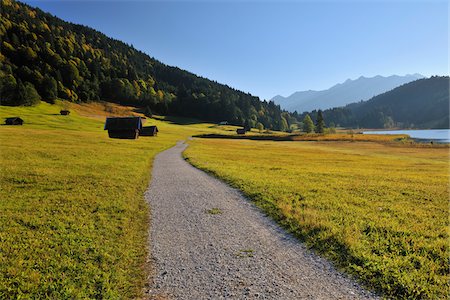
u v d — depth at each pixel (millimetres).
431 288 6633
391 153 70750
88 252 8656
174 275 7453
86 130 96250
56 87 162500
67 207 13203
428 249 8641
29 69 160625
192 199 15539
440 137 171250
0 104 122250
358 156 56219
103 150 40156
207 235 10234
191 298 6477
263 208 13594
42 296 6512
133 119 77812
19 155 29344
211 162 33875
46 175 20234
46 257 8211
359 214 12297
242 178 21141
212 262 8156
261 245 9336
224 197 16031
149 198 15695
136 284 7051
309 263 8070
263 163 35750
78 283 6992
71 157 30672
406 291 6562
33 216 11703
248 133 159875
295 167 31375
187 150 52688
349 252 8398
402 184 20453
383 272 7258
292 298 6434
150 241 9672
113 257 8320
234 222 11672
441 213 12820
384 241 9258
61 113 127625
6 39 182375
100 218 11766
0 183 17531
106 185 18125
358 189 18156
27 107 129125
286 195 15828
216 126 188875
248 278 7281
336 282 7074
